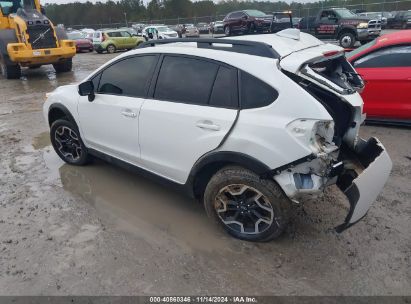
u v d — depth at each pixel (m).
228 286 2.84
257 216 3.21
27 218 3.83
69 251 3.29
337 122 3.23
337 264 3.03
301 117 2.78
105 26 55.34
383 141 5.65
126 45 24.83
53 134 5.03
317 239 3.34
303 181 2.90
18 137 6.51
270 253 3.18
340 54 3.53
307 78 2.88
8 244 3.41
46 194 4.32
